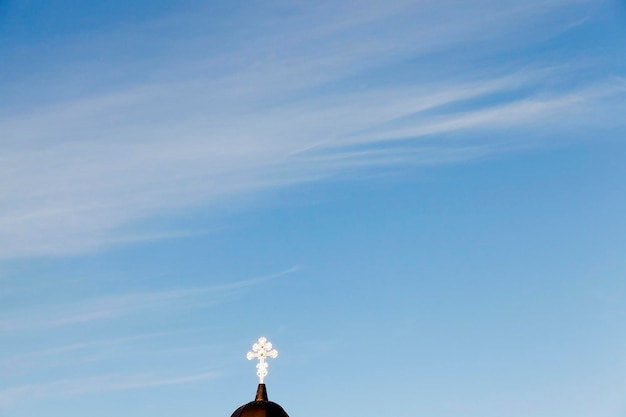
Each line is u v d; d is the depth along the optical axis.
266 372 48.59
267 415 46.53
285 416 47.19
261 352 48.78
